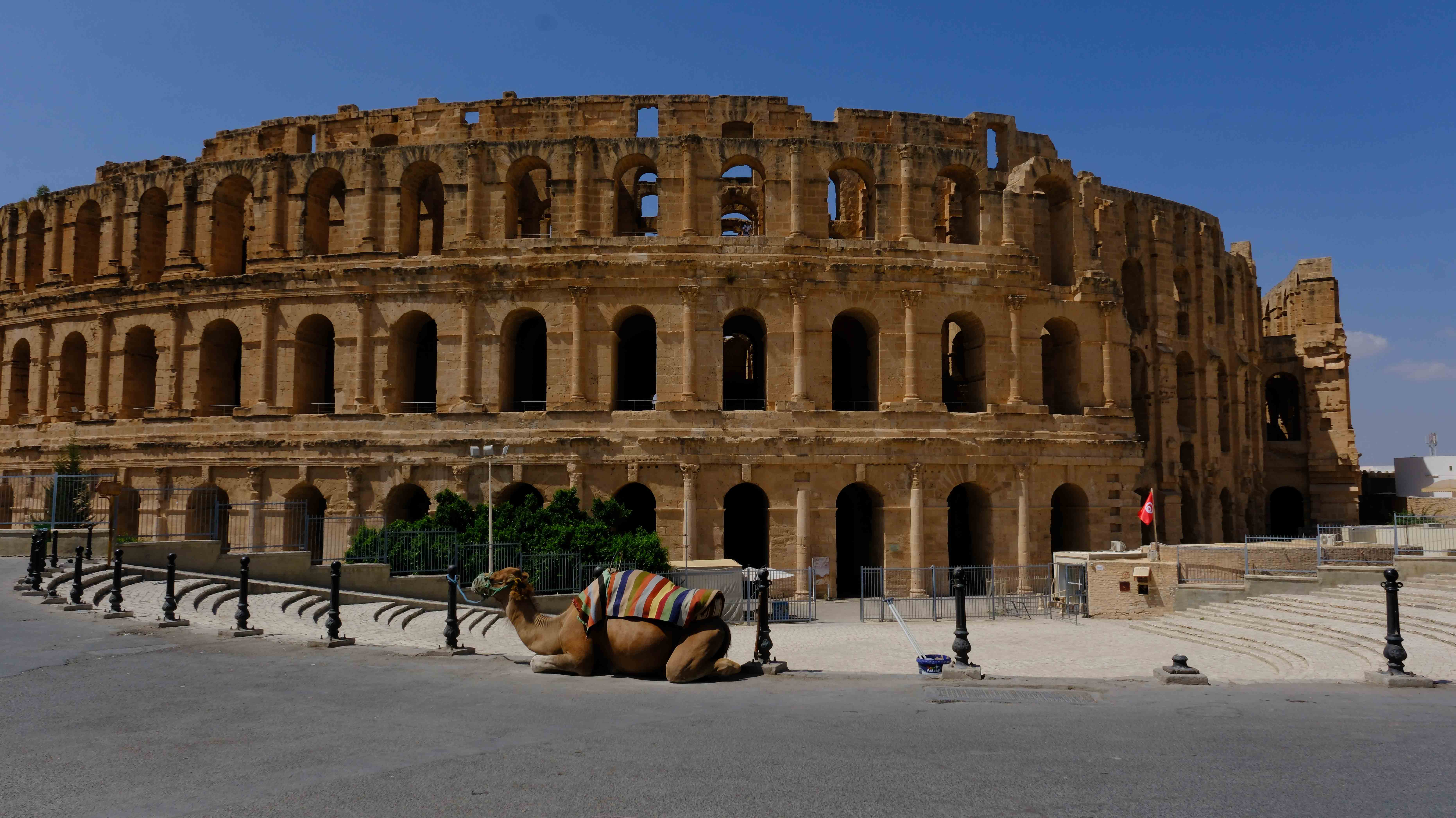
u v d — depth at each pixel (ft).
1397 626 86.17
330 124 229.86
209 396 220.43
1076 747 58.80
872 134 224.74
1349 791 49.60
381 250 211.82
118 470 214.90
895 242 209.97
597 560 176.14
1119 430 220.84
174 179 224.53
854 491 229.66
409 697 73.15
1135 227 261.03
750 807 46.24
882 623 170.50
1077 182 232.94
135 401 228.02
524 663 90.27
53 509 168.66
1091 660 126.41
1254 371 309.01
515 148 210.59
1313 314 323.37
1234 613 151.84
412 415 202.90
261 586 145.59
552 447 197.47
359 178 213.66
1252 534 297.53
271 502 192.13
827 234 212.43
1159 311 259.39
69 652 89.40
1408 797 48.70
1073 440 213.05
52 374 234.38
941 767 53.72
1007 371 213.66
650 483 197.67
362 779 50.93
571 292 202.80
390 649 95.86
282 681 78.74
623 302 204.33
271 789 49.03
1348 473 308.19
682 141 209.15
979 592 209.56
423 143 223.10
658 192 209.56
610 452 197.57
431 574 171.01
